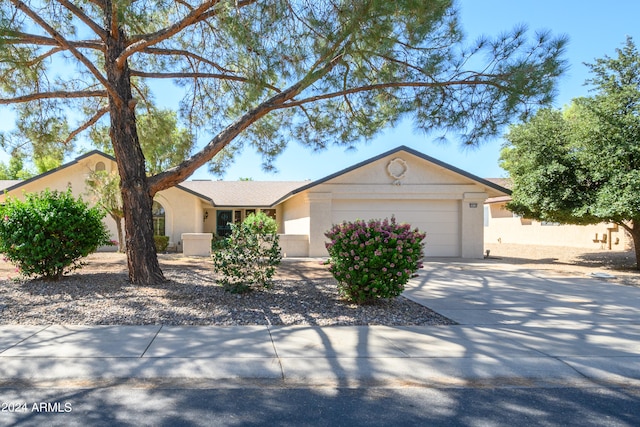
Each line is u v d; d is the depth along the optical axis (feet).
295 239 57.21
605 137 43.70
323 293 29.76
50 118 39.83
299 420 12.04
